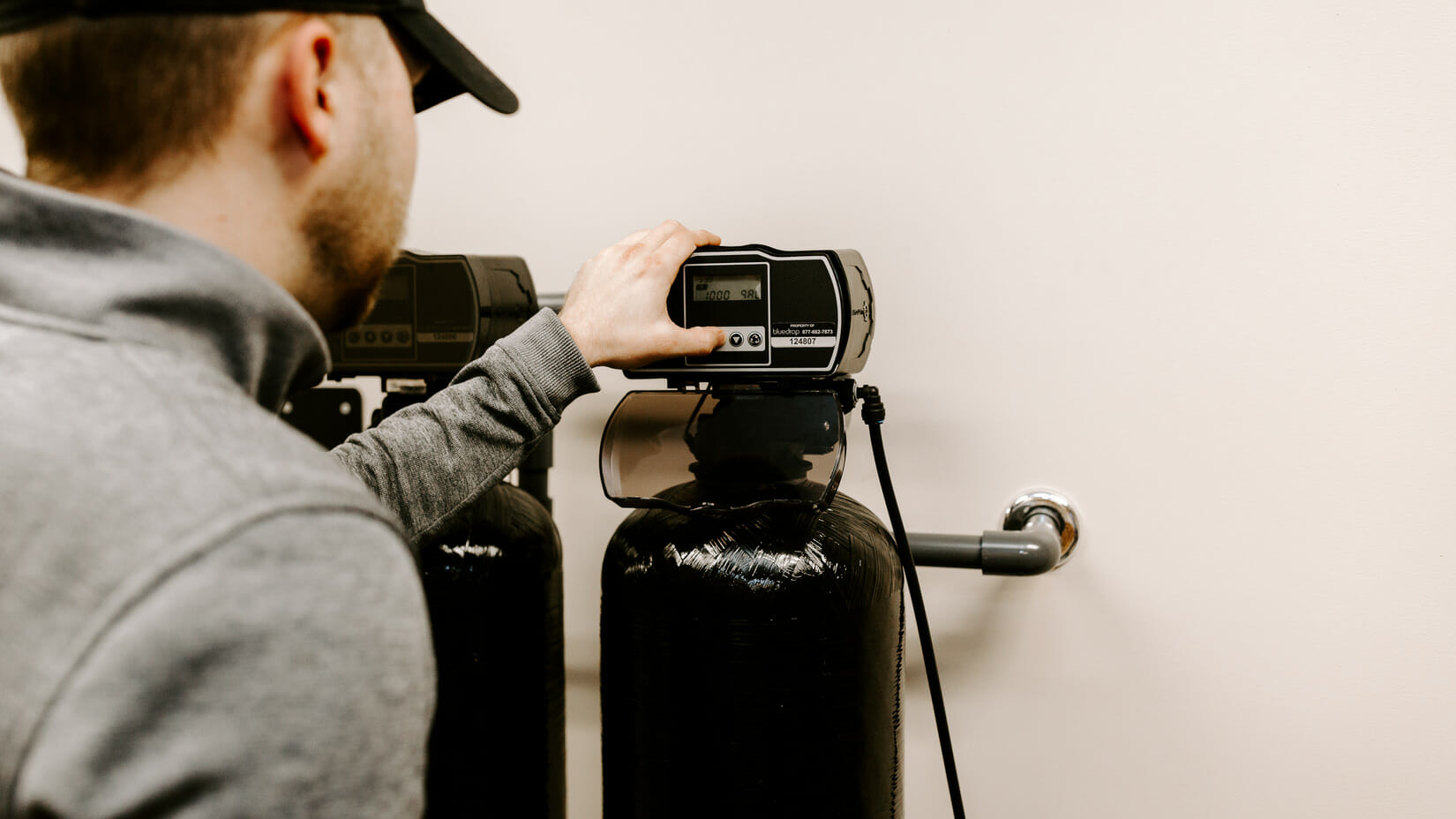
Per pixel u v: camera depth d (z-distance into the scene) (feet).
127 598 0.77
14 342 0.90
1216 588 2.41
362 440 1.82
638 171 2.76
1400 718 2.31
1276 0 2.26
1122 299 2.42
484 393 1.86
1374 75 2.22
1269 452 2.35
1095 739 2.52
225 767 0.77
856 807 2.02
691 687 1.99
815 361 1.96
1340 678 2.34
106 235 0.95
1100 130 2.40
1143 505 2.44
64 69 1.04
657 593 2.02
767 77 2.64
